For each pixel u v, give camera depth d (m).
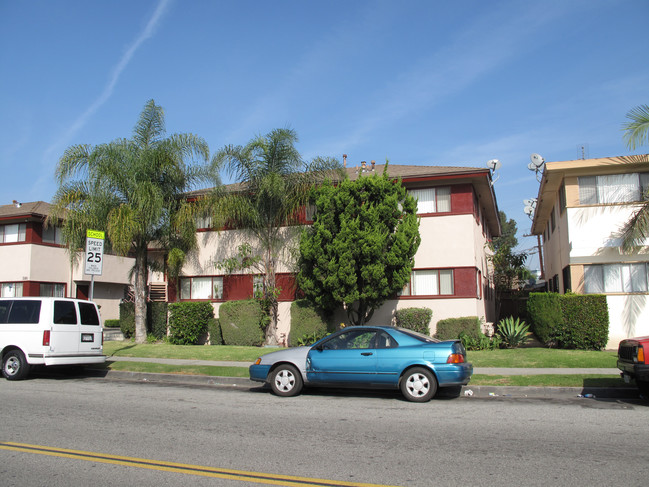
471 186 19.41
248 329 19.56
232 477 5.73
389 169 21.91
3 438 7.42
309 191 18.89
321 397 10.95
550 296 17.17
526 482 5.45
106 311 34.66
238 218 20.11
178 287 22.39
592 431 7.69
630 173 18.14
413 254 17.69
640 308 17.45
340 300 17.39
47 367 15.89
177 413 9.20
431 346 10.30
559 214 21.34
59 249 29.95
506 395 11.01
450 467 5.98
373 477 5.68
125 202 19.41
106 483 5.58
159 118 20.30
